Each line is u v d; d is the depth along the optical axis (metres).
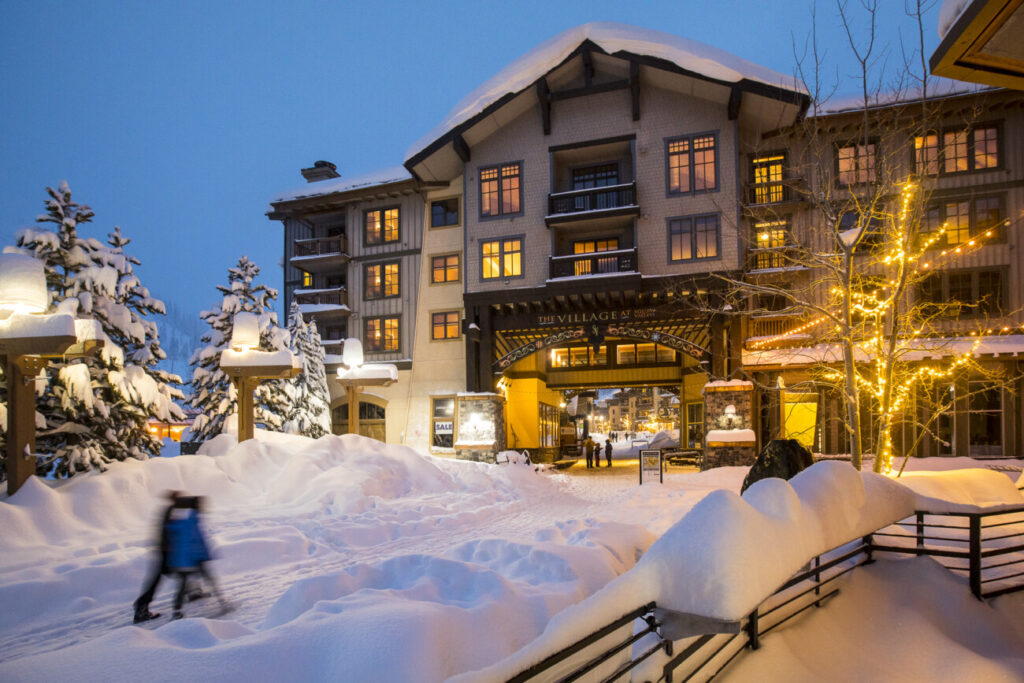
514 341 28.69
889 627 5.32
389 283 31.84
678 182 26.28
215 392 23.42
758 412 25.25
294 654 2.83
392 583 5.33
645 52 25.50
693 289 25.36
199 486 13.44
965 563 6.77
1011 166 23.28
